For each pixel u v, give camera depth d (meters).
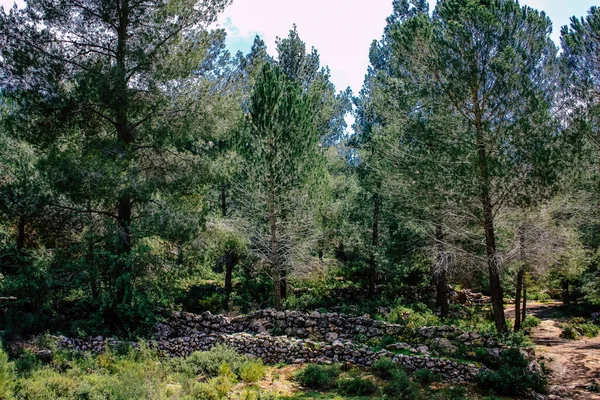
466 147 15.01
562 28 17.44
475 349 13.61
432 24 15.91
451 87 14.73
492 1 15.16
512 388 11.71
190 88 17.12
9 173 17.95
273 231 19.12
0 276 15.63
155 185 16.11
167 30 16.77
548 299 34.94
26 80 15.30
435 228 19.56
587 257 19.47
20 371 10.90
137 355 13.36
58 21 16.25
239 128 19.73
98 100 15.41
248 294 22.88
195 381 10.86
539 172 13.98
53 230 16.14
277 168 18.78
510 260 16.64
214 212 20.78
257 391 11.00
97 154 14.96
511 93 14.38
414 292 26.92
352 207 25.41
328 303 23.02
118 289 15.99
